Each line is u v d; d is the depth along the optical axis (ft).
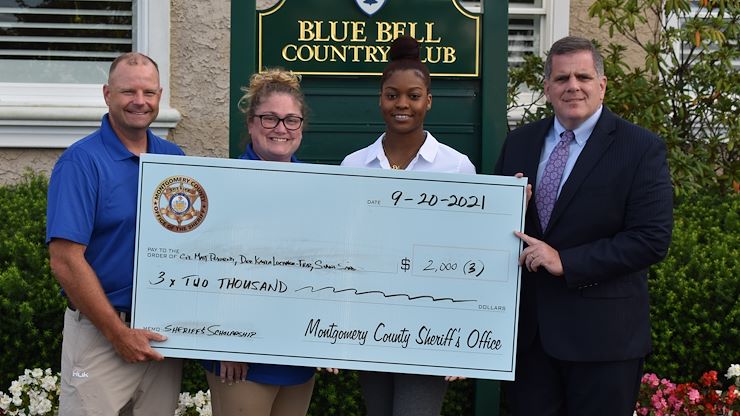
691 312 15.05
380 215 11.67
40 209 17.66
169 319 11.51
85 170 11.03
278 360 11.68
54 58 21.77
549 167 11.70
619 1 19.27
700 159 19.13
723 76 19.13
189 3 21.11
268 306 11.63
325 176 11.59
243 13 14.89
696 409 14.34
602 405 11.54
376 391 12.42
